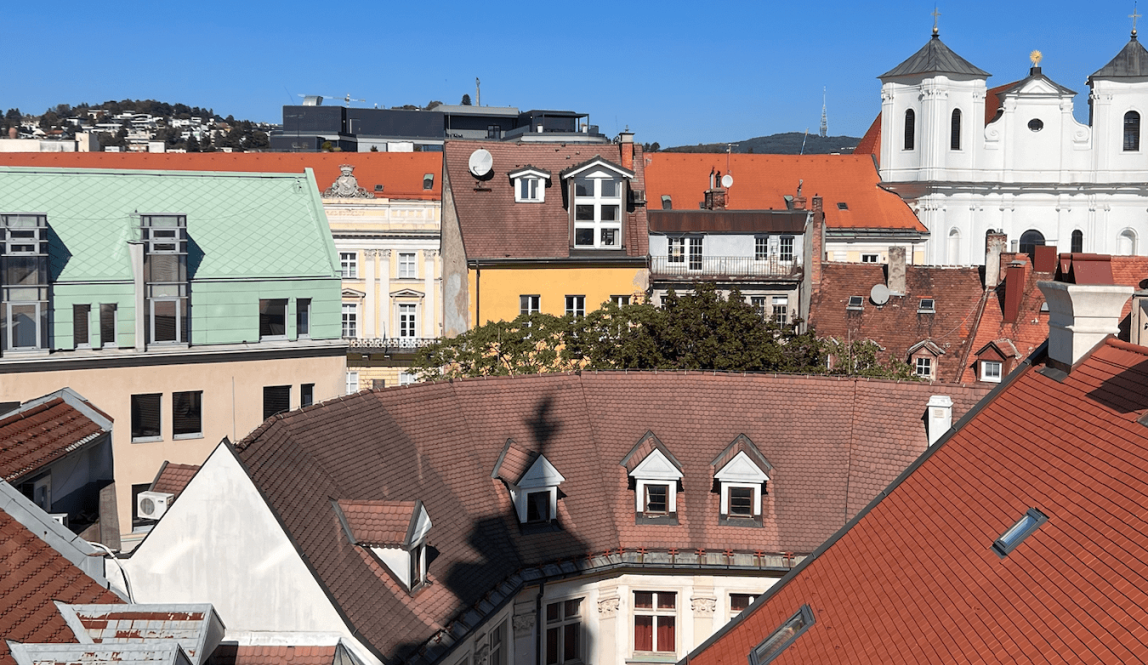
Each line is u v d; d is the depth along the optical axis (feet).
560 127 548.31
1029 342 214.69
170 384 147.95
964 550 63.31
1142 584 48.57
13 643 64.18
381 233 281.95
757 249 233.96
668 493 107.65
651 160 345.10
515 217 216.95
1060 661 48.83
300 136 554.46
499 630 96.89
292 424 91.91
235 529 76.13
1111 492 56.44
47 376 141.79
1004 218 379.96
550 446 110.73
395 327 285.84
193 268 150.82
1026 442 68.85
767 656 67.56
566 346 170.30
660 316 168.96
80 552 73.46
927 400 112.06
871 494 107.24
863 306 230.27
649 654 105.91
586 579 103.30
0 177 152.76
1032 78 377.71
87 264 146.20
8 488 72.90
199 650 67.26
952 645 55.83
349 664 74.59
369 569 83.56
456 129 602.85
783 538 105.70
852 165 349.20
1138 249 381.81
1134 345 66.95
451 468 104.06
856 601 67.00
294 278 155.22
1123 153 378.53
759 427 112.68
